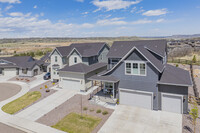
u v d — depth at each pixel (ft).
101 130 43.57
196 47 193.26
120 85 61.11
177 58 160.15
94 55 96.58
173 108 52.90
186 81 50.90
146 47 69.26
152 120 48.26
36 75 129.90
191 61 131.85
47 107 60.59
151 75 54.39
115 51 85.40
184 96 50.57
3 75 133.08
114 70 62.08
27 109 59.21
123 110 55.93
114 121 48.29
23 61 143.95
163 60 75.00
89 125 46.29
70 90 82.33
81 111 55.67
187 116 49.88
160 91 54.24
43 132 43.21
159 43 78.84
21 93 80.89
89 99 67.56
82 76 78.95
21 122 49.42
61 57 99.45
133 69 57.88
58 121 49.16
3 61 133.59
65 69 85.15
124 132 42.45
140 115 51.78
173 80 52.49
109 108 57.93
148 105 56.39
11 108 60.95
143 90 56.44
